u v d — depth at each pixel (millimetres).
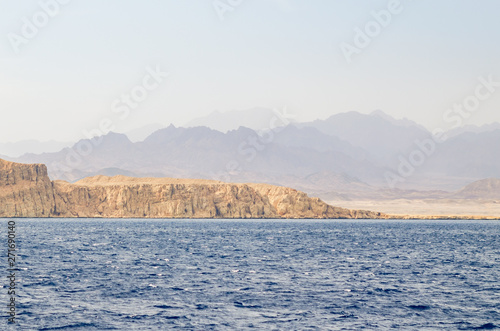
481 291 88812
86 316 68562
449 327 65938
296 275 104000
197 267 115125
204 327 64375
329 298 81062
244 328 64188
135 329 63344
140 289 86688
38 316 68125
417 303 78500
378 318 69562
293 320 67875
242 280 96688
